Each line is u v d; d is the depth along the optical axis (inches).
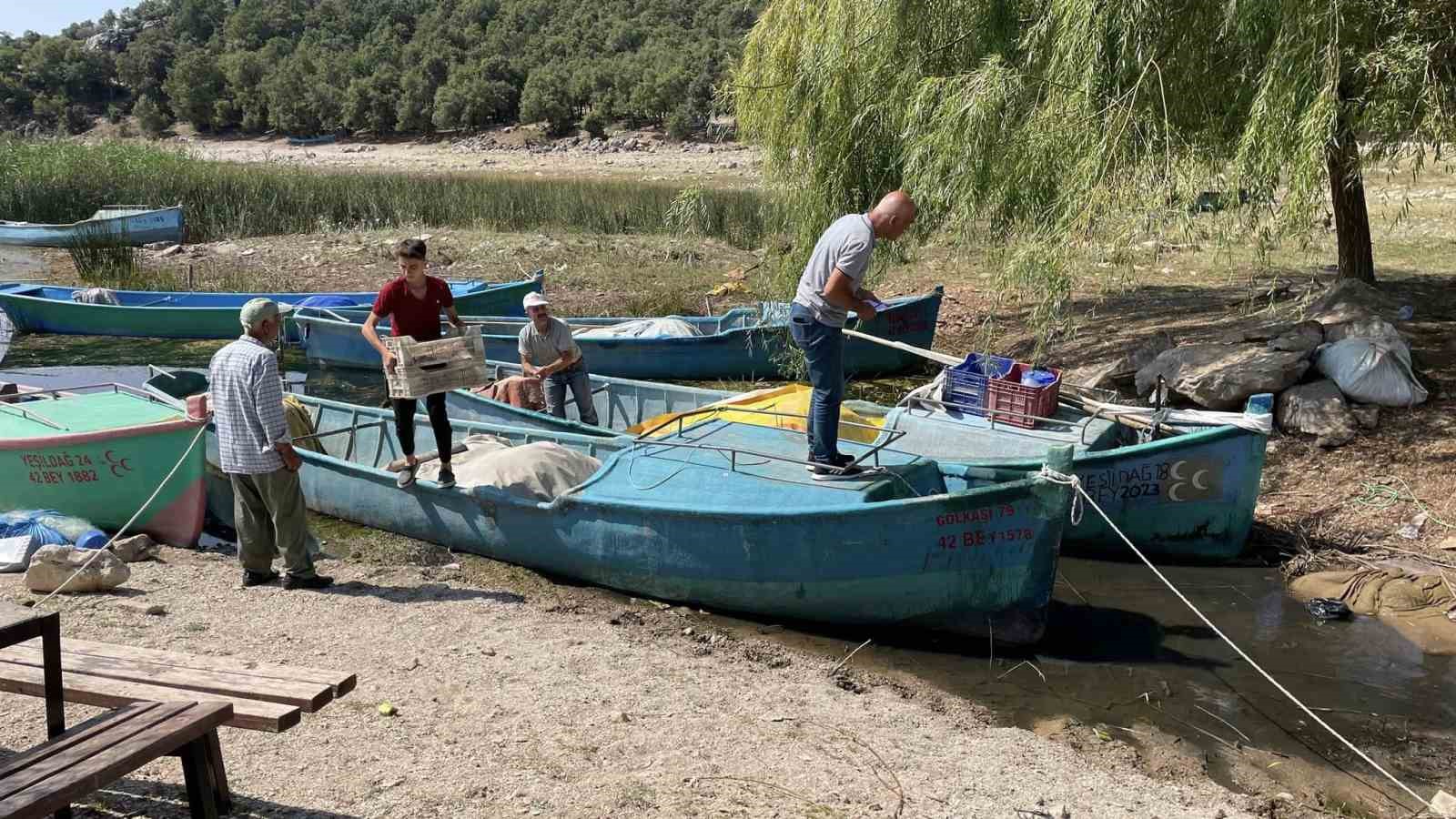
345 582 296.7
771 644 280.2
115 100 4948.3
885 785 196.5
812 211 494.6
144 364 612.4
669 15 4079.7
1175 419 336.8
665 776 193.0
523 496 320.8
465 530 330.3
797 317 274.8
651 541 293.7
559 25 4200.3
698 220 1011.9
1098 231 380.5
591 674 241.6
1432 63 350.0
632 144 2910.9
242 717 159.0
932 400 360.2
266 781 180.4
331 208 1128.2
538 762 195.3
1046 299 397.1
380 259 908.0
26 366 607.2
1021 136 396.5
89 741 138.3
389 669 235.5
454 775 187.5
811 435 289.9
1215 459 324.5
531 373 404.5
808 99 480.7
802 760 204.8
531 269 850.1
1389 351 406.0
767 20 504.7
